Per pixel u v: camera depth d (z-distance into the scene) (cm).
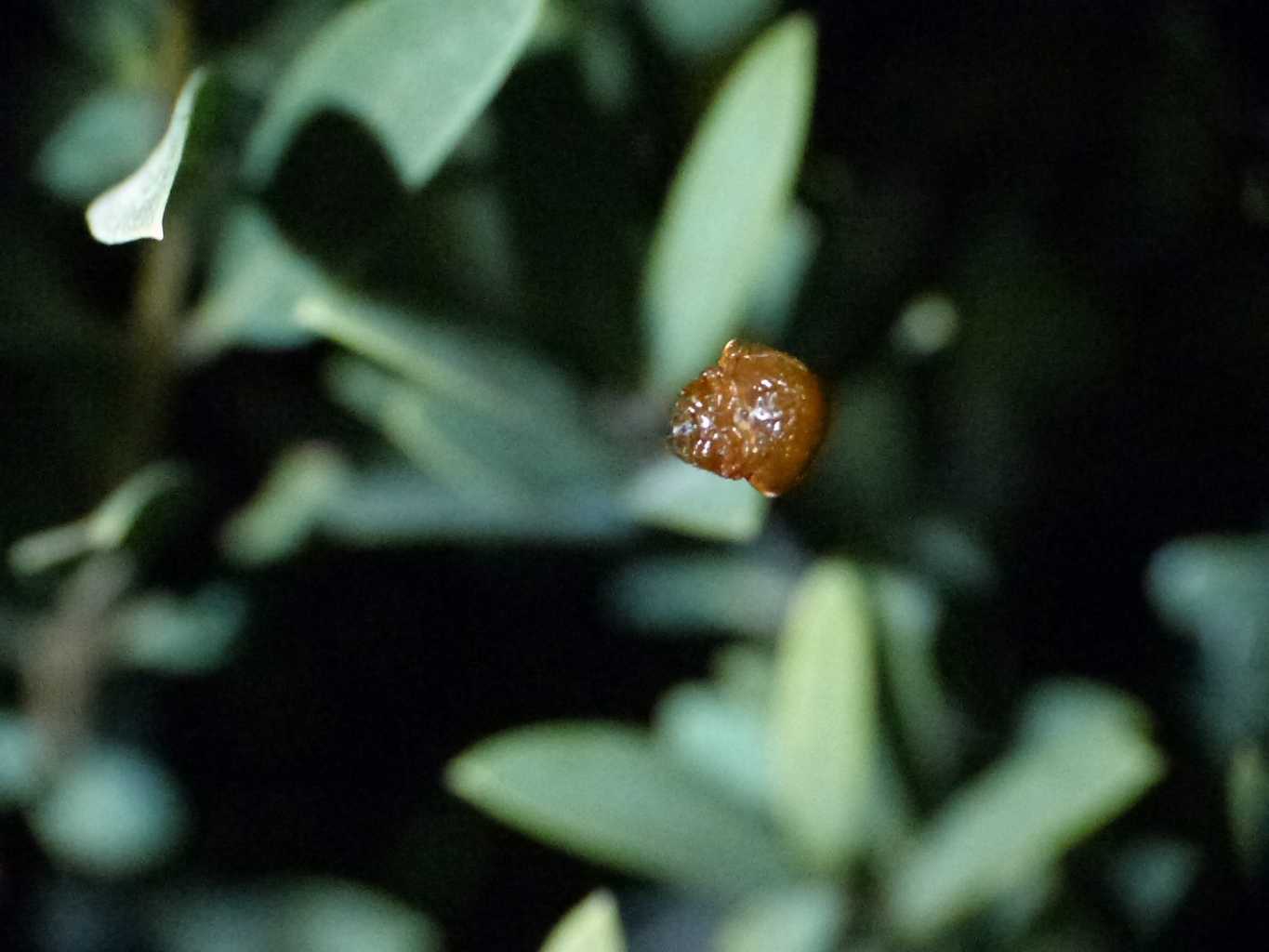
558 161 26
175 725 29
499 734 29
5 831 28
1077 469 29
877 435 28
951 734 28
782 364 25
